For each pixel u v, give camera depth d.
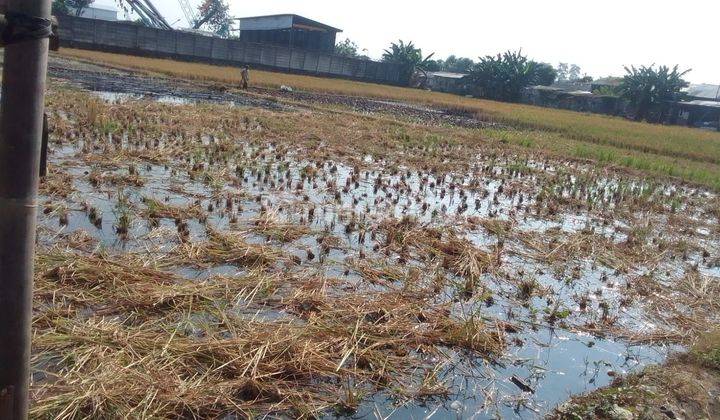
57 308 4.45
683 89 60.88
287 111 21.53
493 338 5.07
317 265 6.16
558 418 4.00
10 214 2.18
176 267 5.64
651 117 54.47
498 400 4.17
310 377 4.05
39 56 2.09
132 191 8.10
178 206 7.53
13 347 2.32
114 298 4.76
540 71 71.50
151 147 11.05
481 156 15.75
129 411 3.34
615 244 8.59
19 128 2.11
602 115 53.59
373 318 5.11
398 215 8.61
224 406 3.62
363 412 3.82
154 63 42.31
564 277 6.97
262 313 4.90
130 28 49.97
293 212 8.04
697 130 42.03
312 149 13.30
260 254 6.05
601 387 4.53
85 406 3.37
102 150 10.39
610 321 5.80
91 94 19.05
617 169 16.84
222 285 5.27
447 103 41.34
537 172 14.13
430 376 4.30
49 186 7.69
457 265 6.70
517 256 7.50
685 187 15.20
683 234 9.83
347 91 40.75
